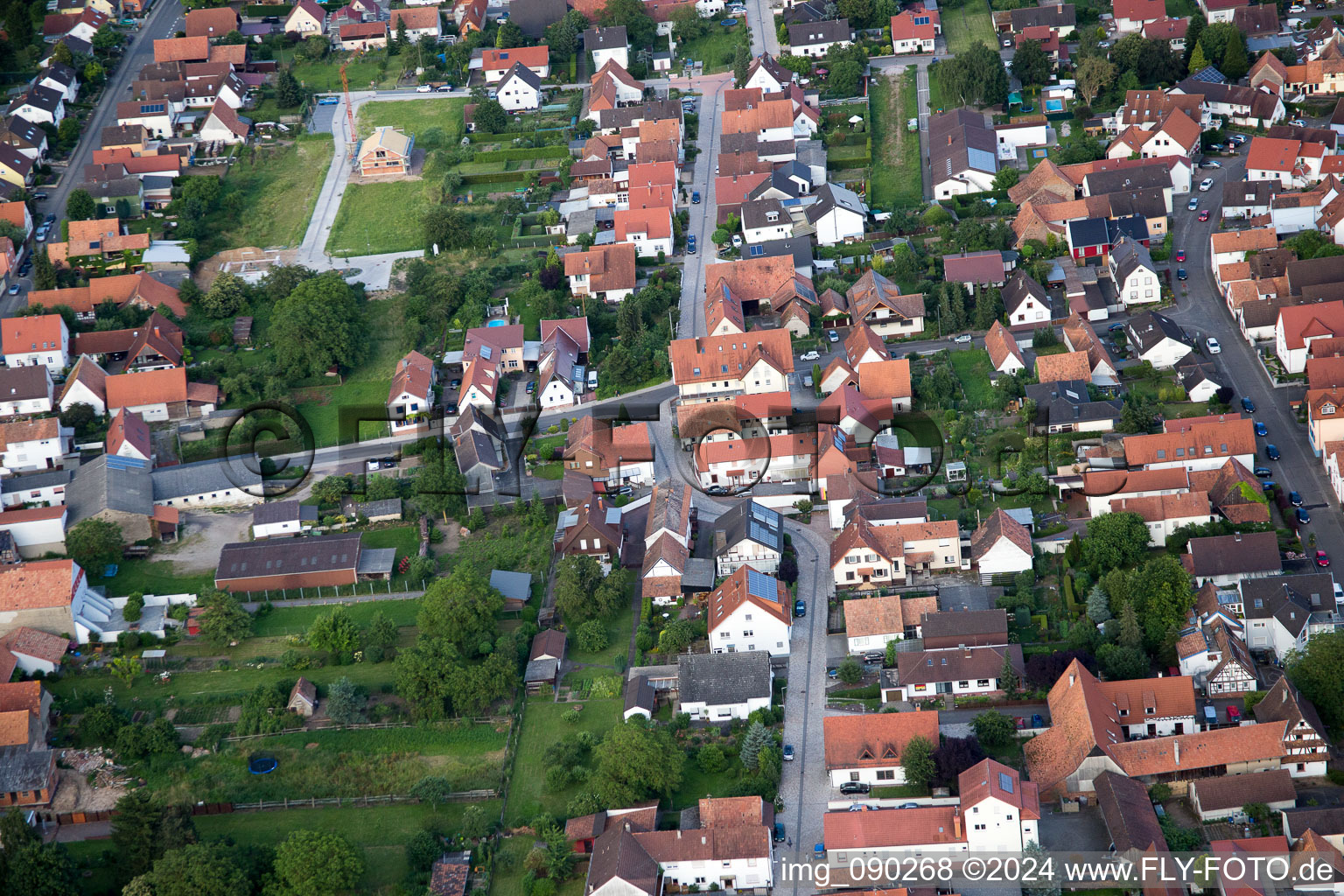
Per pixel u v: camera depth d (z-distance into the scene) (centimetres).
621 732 18800
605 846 17562
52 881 17138
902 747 18412
